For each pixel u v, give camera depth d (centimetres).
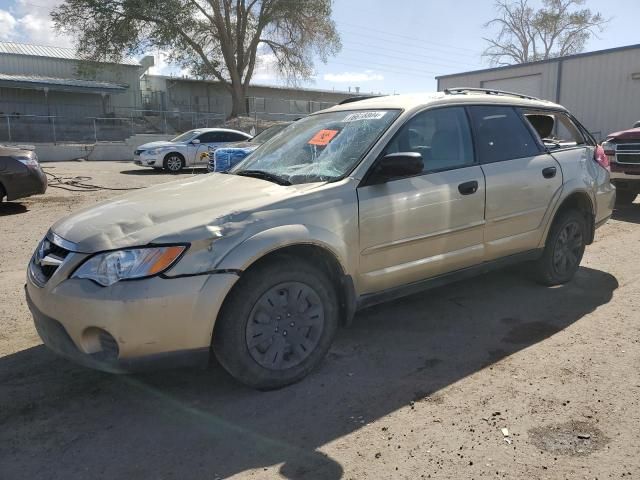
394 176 364
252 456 273
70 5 3319
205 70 3772
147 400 328
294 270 329
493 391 331
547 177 475
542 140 512
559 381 340
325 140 407
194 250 296
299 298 337
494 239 440
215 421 304
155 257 290
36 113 3462
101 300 285
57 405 323
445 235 403
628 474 253
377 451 275
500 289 517
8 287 540
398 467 262
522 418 301
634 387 330
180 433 294
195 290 293
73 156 2623
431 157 405
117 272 289
